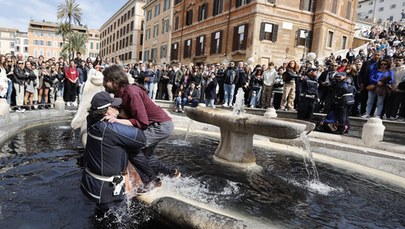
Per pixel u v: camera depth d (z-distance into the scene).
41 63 11.58
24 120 7.67
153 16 43.25
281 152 6.50
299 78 12.06
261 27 22.77
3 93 8.91
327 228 2.95
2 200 3.17
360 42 29.44
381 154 5.93
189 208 2.60
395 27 30.52
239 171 4.71
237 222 2.31
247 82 13.33
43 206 3.10
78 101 12.86
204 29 29.69
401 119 9.18
